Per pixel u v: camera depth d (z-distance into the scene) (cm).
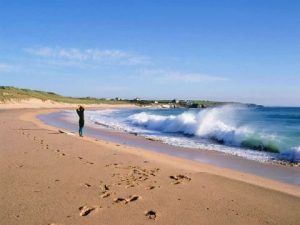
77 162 1066
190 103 18538
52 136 1747
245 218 630
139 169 1004
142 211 645
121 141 1897
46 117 4031
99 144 1516
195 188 818
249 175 1052
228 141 1895
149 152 1452
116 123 3366
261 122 2998
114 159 1148
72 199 699
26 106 7969
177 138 2072
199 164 1211
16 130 1994
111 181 848
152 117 3362
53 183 812
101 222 587
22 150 1256
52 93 14712
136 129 2694
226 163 1266
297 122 3139
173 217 622
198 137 2122
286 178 1030
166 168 1038
